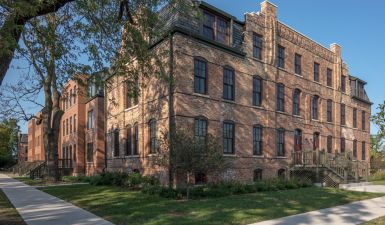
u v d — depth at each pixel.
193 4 14.73
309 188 20.58
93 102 31.98
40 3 9.71
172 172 17.73
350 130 33.41
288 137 25.64
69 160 36.78
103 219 10.93
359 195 17.25
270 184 19.64
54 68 12.82
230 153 21.30
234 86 21.89
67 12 12.84
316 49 29.58
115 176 22.78
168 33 17.84
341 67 32.62
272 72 24.56
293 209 12.64
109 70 14.19
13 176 40.28
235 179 20.94
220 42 21.36
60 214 11.89
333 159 24.69
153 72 16.42
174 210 12.32
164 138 16.66
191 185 18.28
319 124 29.08
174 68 18.88
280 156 24.75
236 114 21.83
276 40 25.30
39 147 56.84
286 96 25.78
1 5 9.33
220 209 12.50
